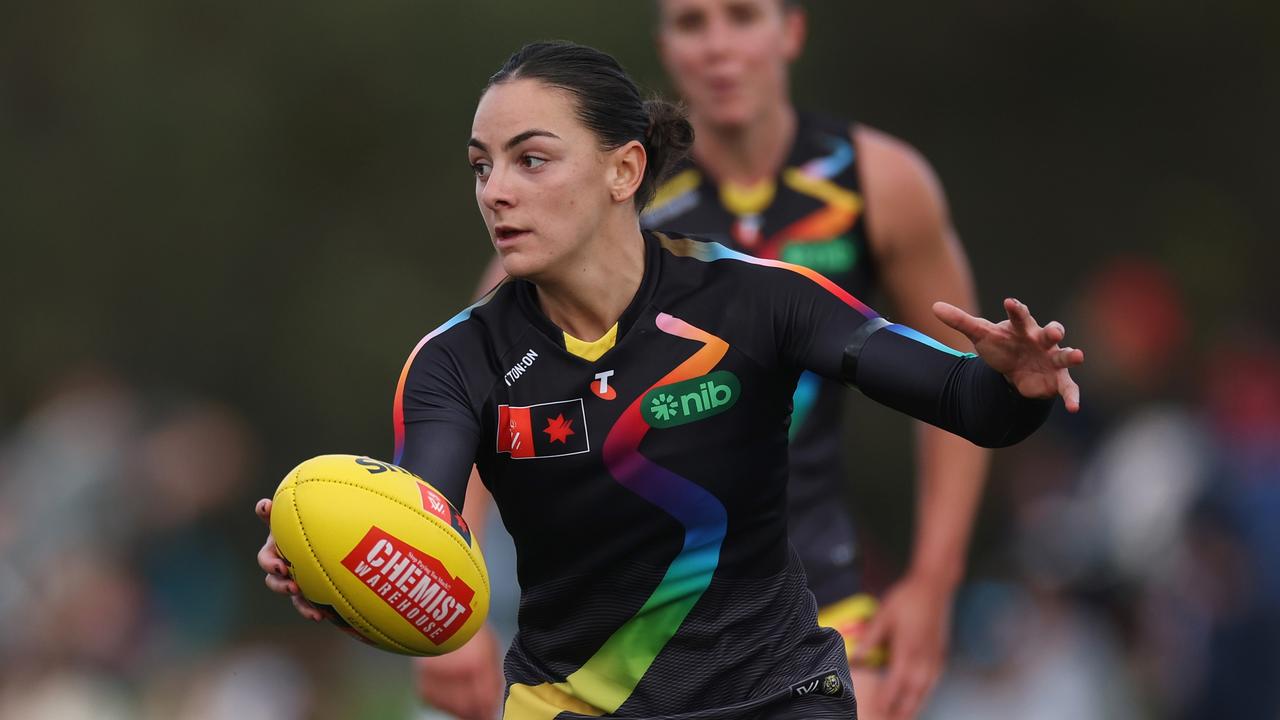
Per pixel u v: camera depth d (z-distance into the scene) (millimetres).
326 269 66438
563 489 13016
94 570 34344
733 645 13422
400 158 65500
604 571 13250
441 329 13305
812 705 13438
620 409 12891
